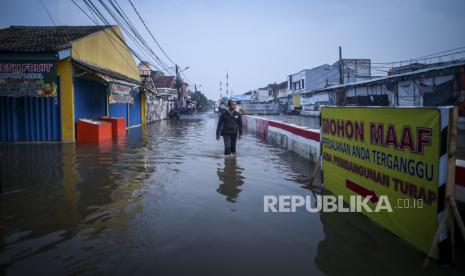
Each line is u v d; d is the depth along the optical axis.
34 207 5.08
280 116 46.28
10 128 13.95
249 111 59.94
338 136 5.63
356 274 3.18
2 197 5.57
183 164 8.62
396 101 24.77
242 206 5.16
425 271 3.23
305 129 9.52
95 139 14.28
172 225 4.36
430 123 3.47
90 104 16.67
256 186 6.38
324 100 41.38
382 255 3.56
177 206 5.14
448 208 3.30
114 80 16.08
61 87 13.82
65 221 4.51
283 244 3.81
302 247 3.74
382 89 26.91
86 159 9.39
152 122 30.91
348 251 3.65
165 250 3.65
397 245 3.80
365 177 4.77
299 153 10.09
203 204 5.24
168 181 6.74
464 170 3.88
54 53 13.22
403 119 3.91
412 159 3.75
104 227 4.30
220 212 4.87
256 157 9.79
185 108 52.16
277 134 13.17
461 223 3.33
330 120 5.96
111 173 7.49
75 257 3.50
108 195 5.71
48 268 3.28
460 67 18.09
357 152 5.00
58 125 13.98
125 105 23.12
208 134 17.67
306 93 48.31
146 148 11.80
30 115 13.95
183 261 3.41
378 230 4.25
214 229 4.24
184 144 13.05
